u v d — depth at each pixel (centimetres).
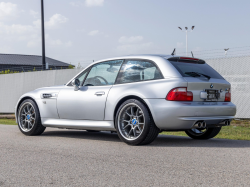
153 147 428
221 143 468
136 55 482
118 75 482
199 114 424
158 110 419
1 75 1570
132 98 450
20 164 329
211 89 447
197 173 286
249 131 686
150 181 262
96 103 486
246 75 865
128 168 307
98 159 349
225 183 254
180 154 376
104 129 482
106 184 255
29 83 1455
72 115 520
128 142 448
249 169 301
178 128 421
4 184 259
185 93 420
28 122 573
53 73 1352
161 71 439
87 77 523
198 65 479
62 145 450
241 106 879
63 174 287
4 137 543
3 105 1566
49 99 549
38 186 253
